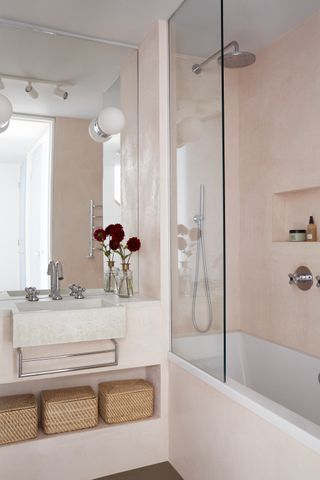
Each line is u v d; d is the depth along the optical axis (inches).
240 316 134.3
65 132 112.3
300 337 110.8
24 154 108.8
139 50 117.6
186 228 96.6
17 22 104.5
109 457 100.0
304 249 109.1
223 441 82.2
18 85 108.0
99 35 112.2
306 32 107.6
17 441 93.0
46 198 111.0
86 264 114.0
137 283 118.1
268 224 122.4
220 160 81.6
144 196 114.6
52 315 89.3
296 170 111.6
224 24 109.3
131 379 113.4
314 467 59.9
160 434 105.5
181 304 99.9
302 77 109.2
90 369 98.1
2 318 90.6
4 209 107.0
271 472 68.7
